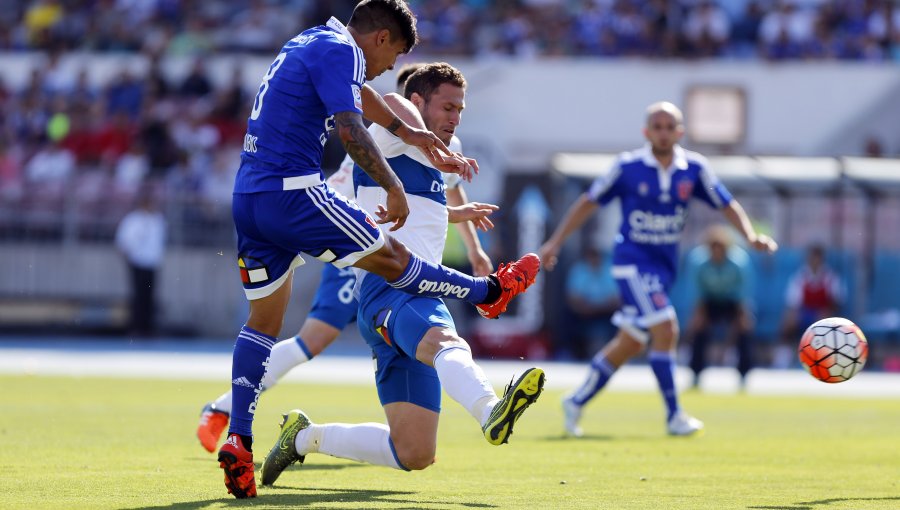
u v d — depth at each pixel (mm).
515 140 81375
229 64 85000
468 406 18438
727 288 56125
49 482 21156
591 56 85312
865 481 23266
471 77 81500
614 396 50812
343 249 19156
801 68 80500
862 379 64000
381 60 19984
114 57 86938
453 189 24672
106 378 52719
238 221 19516
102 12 93062
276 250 19703
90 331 77562
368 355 73750
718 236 56594
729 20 90188
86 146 83125
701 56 84562
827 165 71188
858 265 70875
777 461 27141
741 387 57281
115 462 24641
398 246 19516
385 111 20172
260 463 25203
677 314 71875
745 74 80750
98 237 77062
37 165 81938
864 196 70688
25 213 76938
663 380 34344
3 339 76438
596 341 70875
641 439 32781
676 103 80875
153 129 80875
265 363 19797
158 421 34719
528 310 71625
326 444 20984
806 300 67312
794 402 48781
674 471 24812
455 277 19859
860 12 88188
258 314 19922
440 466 25281
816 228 71250
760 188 71062
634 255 35250
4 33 93250
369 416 37156
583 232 71562
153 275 75375
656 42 85750
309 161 19141
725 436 33969
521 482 22516
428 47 85250
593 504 19312
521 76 81375
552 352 71000
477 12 89375
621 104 81125
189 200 76938
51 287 77125
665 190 35312
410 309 19812
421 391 20391
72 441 28812
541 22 88375
